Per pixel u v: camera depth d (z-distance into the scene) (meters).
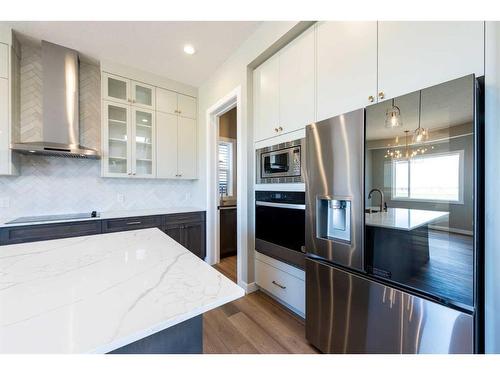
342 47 1.53
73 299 0.66
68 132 2.47
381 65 1.31
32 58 2.49
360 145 1.23
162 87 3.18
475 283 0.87
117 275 0.84
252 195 2.46
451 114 0.91
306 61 1.80
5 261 0.97
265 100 2.26
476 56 0.97
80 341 0.49
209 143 3.30
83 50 2.54
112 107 2.84
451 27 1.04
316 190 1.49
